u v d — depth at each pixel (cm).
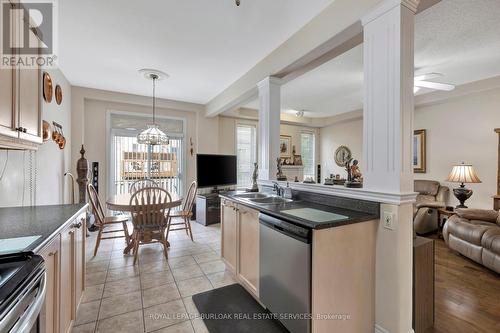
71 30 244
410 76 159
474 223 304
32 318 84
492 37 253
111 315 190
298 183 242
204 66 332
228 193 289
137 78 380
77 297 186
